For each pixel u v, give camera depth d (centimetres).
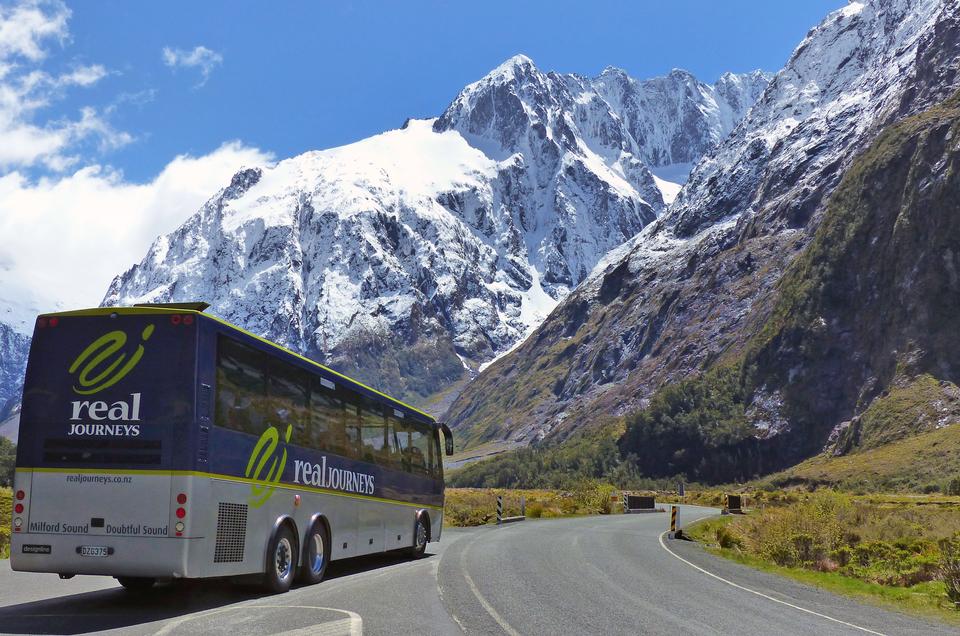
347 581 1853
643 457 19312
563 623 1317
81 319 1444
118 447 1401
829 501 4069
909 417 14575
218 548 1448
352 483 1997
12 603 1512
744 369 19538
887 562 2773
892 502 8525
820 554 2989
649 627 1312
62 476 1405
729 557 2945
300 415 1752
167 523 1377
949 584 1956
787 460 16812
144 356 1423
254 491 1559
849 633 1356
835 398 17012
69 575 1432
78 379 1426
